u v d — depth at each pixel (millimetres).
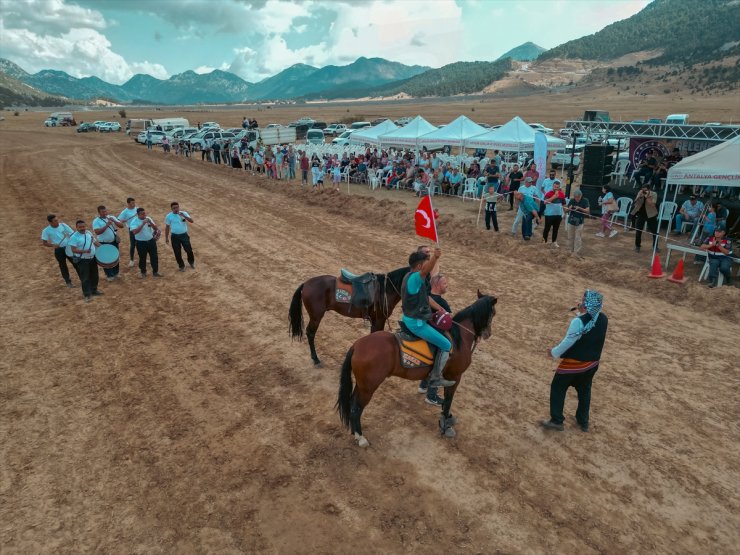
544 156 18000
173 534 4945
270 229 17141
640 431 6496
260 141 35719
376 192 23594
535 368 8086
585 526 5031
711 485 5570
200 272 12961
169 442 6328
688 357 8328
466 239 15305
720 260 10953
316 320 7973
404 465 5898
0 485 5637
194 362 8383
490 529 4980
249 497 5410
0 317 10289
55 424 6750
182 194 23594
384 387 7598
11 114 115938
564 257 13133
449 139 24391
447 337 6023
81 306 10867
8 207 20656
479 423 6695
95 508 5285
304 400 7238
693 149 21578
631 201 16656
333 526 5023
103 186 25500
